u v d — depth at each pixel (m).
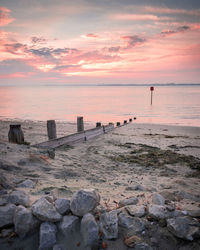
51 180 4.00
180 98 60.69
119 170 5.81
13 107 36.81
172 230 2.08
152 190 4.00
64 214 2.33
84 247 1.99
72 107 37.47
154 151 8.62
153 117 26.41
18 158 4.81
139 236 2.08
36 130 13.24
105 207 2.69
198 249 1.91
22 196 2.61
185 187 4.42
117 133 13.76
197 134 14.78
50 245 2.02
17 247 2.02
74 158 6.62
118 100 54.75
